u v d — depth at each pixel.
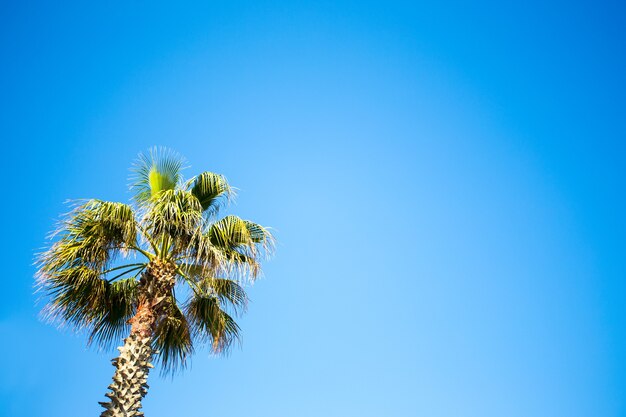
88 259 13.80
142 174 15.65
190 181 15.35
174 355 14.33
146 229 13.91
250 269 14.42
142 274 13.62
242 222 14.57
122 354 12.32
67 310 13.94
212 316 14.48
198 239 13.70
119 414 11.58
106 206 13.75
